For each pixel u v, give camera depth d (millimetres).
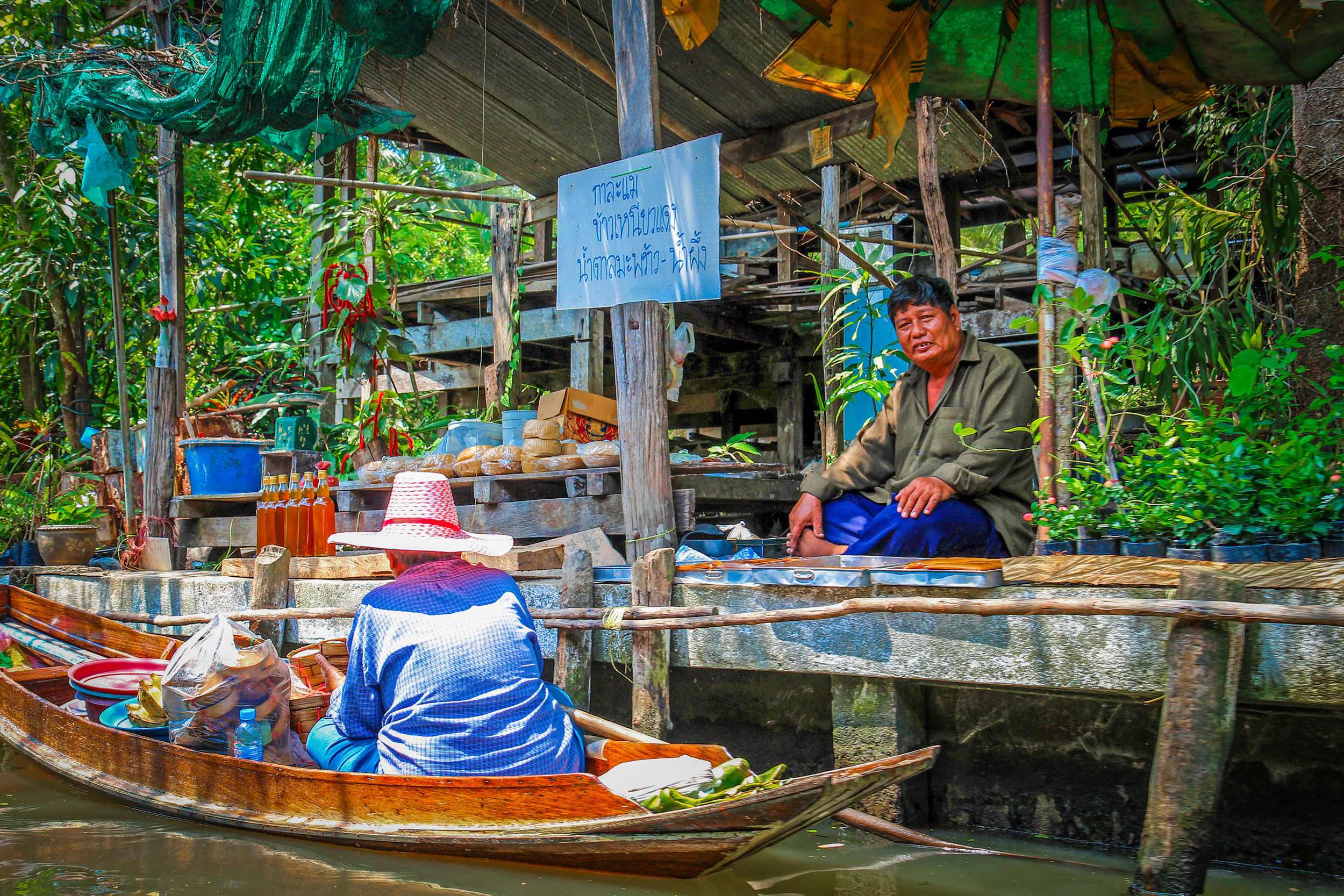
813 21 4598
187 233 10156
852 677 3566
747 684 4062
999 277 7746
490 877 3033
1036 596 3174
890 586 3439
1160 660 2949
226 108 5820
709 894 2887
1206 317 4281
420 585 3381
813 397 8992
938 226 5727
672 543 4238
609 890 2928
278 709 3896
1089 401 3846
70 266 9336
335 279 6938
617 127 6895
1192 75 4777
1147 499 3219
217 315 10430
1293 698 2783
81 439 9555
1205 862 2752
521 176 7922
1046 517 3404
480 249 17953
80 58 6418
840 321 6152
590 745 3541
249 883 2988
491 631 3305
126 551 7059
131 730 4242
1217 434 3201
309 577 5219
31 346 10008
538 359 8180
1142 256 8078
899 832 3279
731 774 3041
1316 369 4375
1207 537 3029
